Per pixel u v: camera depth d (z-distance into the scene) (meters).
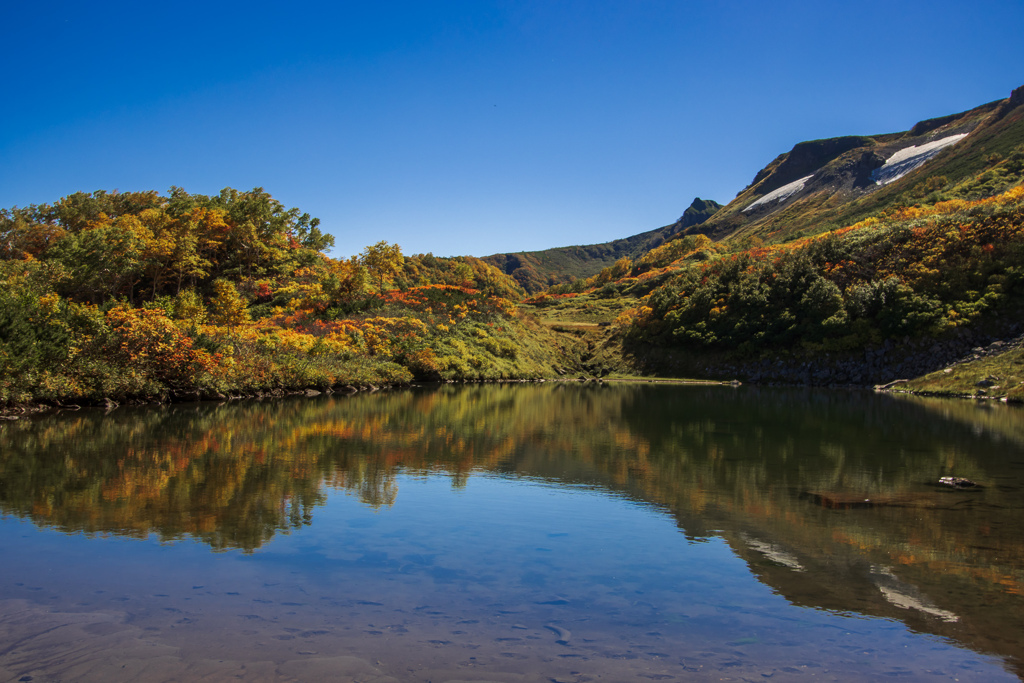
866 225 90.75
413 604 5.95
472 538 8.16
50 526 8.31
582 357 78.75
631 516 9.41
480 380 55.28
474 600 6.08
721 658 4.96
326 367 40.03
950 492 11.16
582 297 118.56
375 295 65.94
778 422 24.09
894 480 12.30
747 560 7.40
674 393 45.91
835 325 59.78
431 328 57.91
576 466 13.77
